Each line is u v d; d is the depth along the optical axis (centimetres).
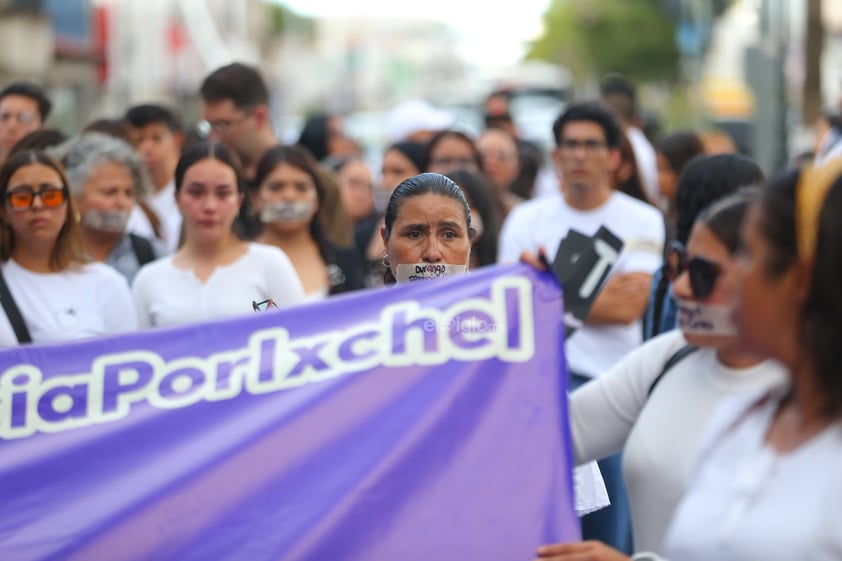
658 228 1018
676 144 1304
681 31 3117
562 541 514
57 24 3716
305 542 520
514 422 529
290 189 1020
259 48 8519
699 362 534
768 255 406
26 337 812
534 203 1060
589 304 721
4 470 547
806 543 401
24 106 1231
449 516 518
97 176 970
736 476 429
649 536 528
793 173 411
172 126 1327
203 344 558
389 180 1366
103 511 540
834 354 397
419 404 533
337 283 1048
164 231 1141
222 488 532
